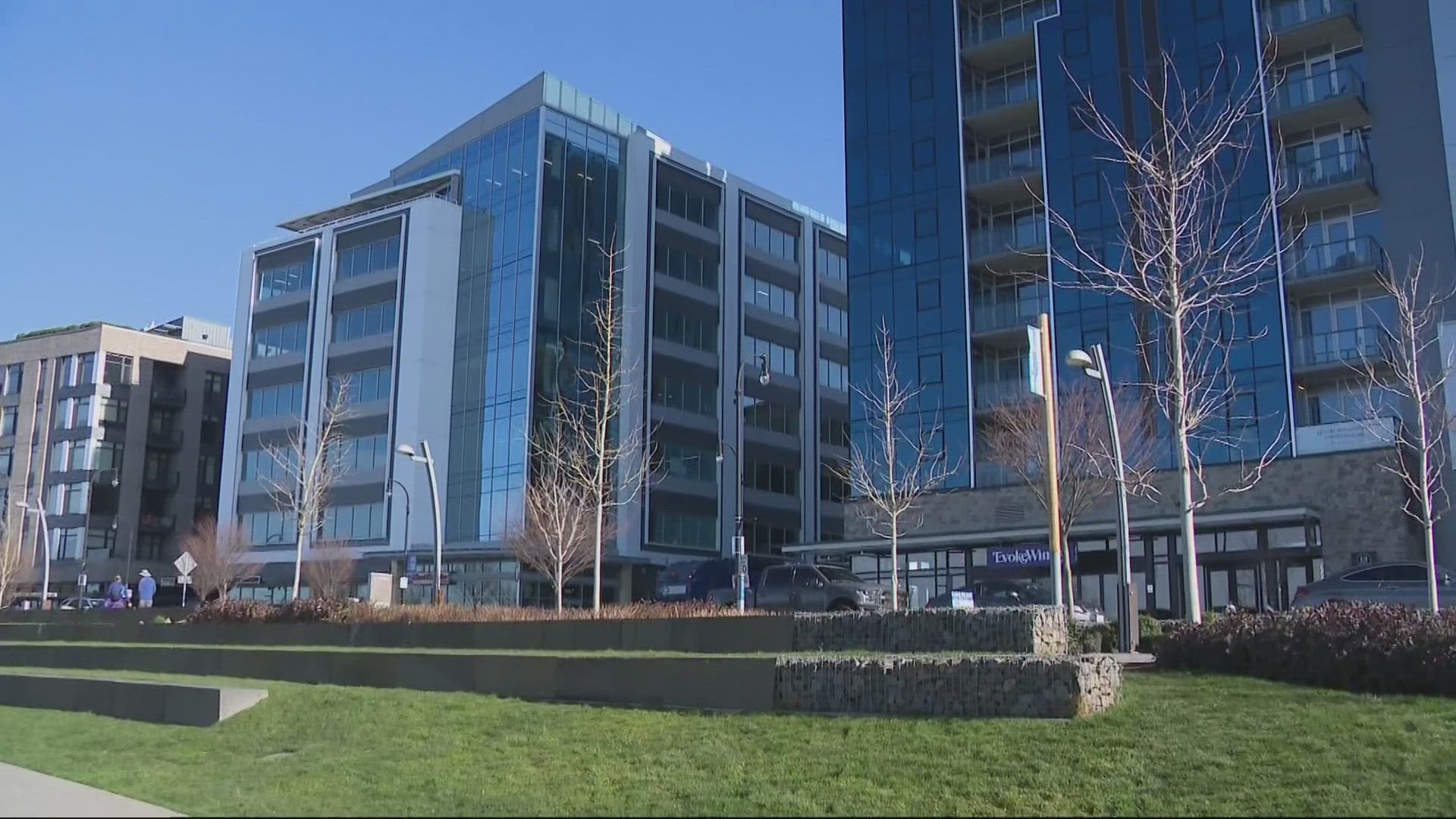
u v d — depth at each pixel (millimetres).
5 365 88812
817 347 72125
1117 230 38625
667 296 64000
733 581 35812
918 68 46469
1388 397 33562
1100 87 40438
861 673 12172
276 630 26047
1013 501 39719
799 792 9656
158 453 87125
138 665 23625
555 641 19938
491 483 58781
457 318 63969
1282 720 10570
